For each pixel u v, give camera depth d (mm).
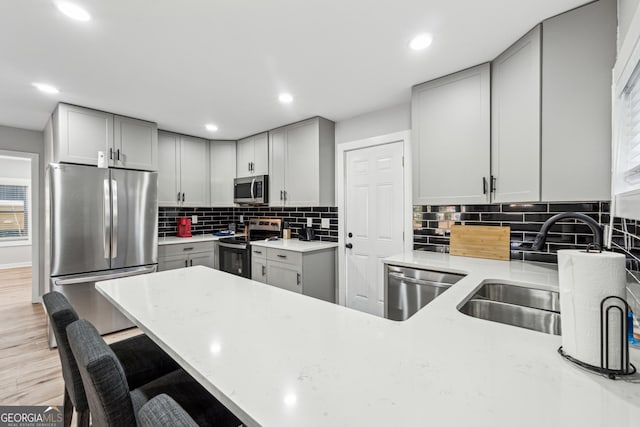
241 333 863
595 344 634
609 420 490
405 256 2125
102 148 2764
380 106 2715
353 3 1364
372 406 528
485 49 1748
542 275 1538
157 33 1583
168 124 3232
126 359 1240
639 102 1007
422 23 1512
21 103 2562
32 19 1450
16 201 5973
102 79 2123
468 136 1958
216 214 4336
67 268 2482
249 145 3789
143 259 2902
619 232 1511
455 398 549
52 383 1946
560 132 1458
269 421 496
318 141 2988
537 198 1539
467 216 2193
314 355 724
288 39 1650
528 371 642
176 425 478
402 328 886
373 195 2855
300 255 2805
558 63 1456
